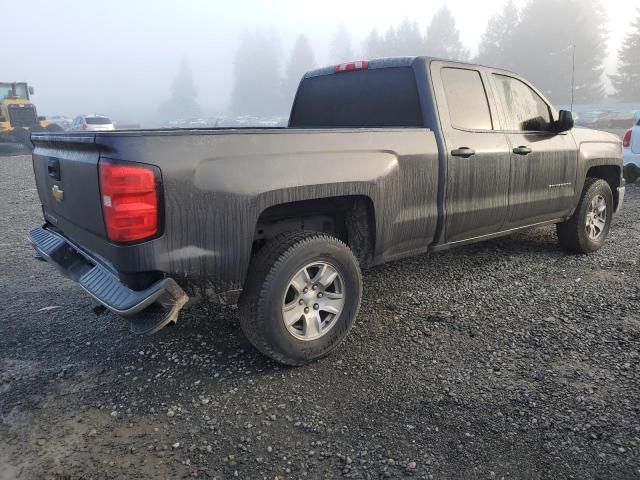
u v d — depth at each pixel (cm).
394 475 243
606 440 262
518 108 490
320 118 512
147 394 312
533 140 489
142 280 282
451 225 423
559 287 472
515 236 653
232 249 300
